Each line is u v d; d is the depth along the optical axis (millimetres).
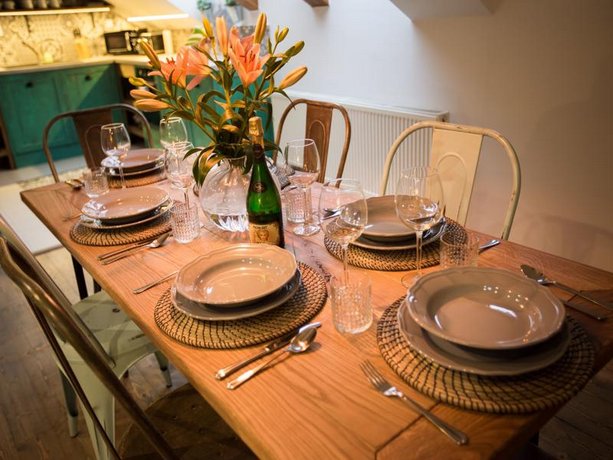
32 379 2279
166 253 1491
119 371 1558
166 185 2066
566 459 1664
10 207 4352
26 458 1876
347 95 3607
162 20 5262
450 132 1750
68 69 5391
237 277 1246
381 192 1917
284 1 3834
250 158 1438
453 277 1084
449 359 893
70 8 5520
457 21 2721
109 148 2031
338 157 3662
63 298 1229
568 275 1207
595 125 2336
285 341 1044
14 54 5512
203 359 1027
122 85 5695
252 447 854
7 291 3020
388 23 3107
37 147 5461
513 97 2604
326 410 870
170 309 1192
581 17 2246
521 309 1008
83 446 1906
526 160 2645
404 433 809
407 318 1006
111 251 1528
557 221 2609
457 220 1778
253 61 1331
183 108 1444
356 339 1039
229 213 1523
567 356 921
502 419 815
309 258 1389
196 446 1206
